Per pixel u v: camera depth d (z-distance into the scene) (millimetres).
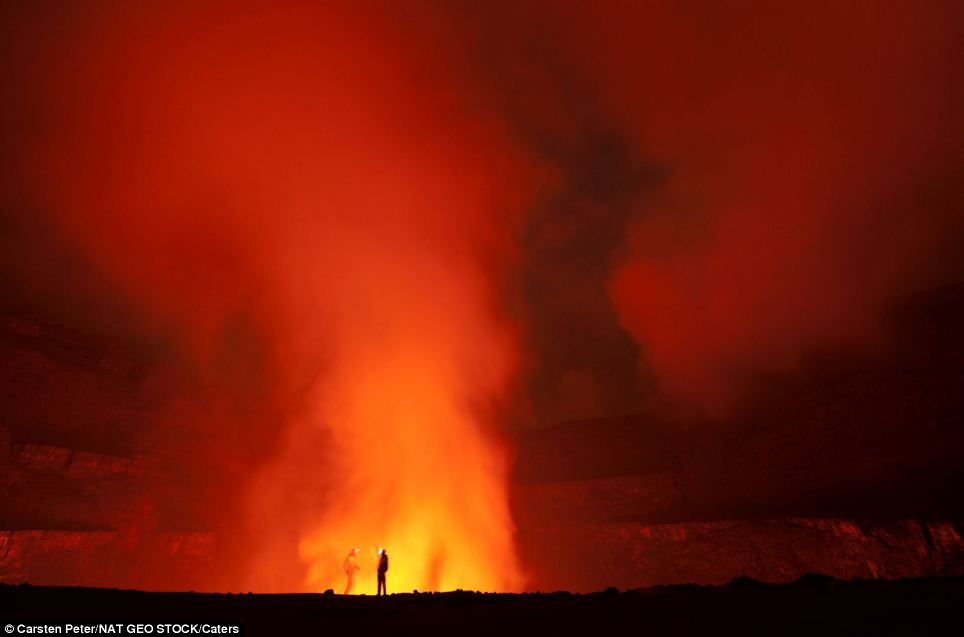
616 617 12250
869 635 9430
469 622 12203
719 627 10672
